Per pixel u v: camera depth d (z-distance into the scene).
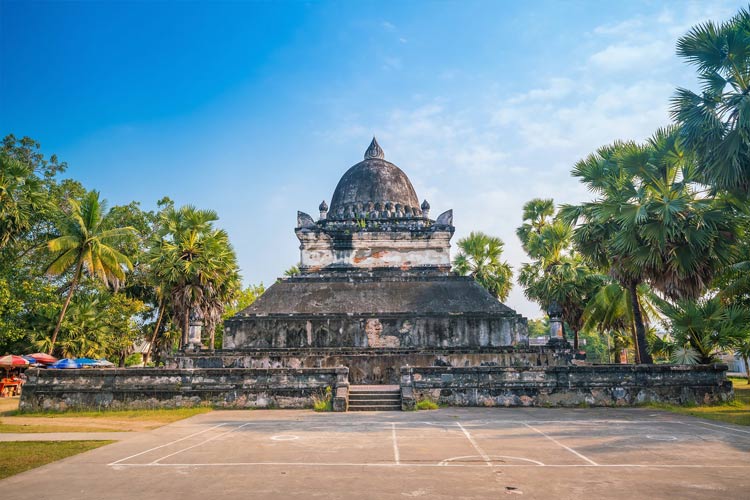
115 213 46.09
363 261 32.88
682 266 20.58
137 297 47.16
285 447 12.67
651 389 21.92
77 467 10.62
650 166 22.64
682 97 18.86
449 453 11.76
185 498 8.28
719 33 18.03
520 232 43.12
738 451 11.93
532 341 63.47
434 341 27.78
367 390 22.14
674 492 8.41
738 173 17.45
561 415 18.80
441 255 32.91
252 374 22.09
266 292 30.45
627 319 32.12
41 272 38.03
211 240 36.28
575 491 8.51
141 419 18.97
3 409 24.27
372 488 8.77
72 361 32.91
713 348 26.27
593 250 24.91
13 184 32.41
